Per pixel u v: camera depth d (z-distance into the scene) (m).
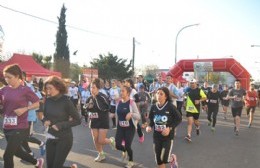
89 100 7.31
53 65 49.47
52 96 4.98
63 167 5.05
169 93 6.14
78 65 54.56
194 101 10.88
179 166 7.50
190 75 43.41
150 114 6.27
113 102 13.47
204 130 13.56
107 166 7.27
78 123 4.96
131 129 7.11
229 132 13.15
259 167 7.55
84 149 9.05
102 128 7.33
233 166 7.59
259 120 18.50
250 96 14.89
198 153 8.93
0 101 5.34
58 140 4.89
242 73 24.58
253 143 10.66
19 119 5.30
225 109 18.45
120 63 49.97
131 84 11.58
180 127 14.45
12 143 5.22
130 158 7.17
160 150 6.09
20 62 20.70
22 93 5.32
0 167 6.86
